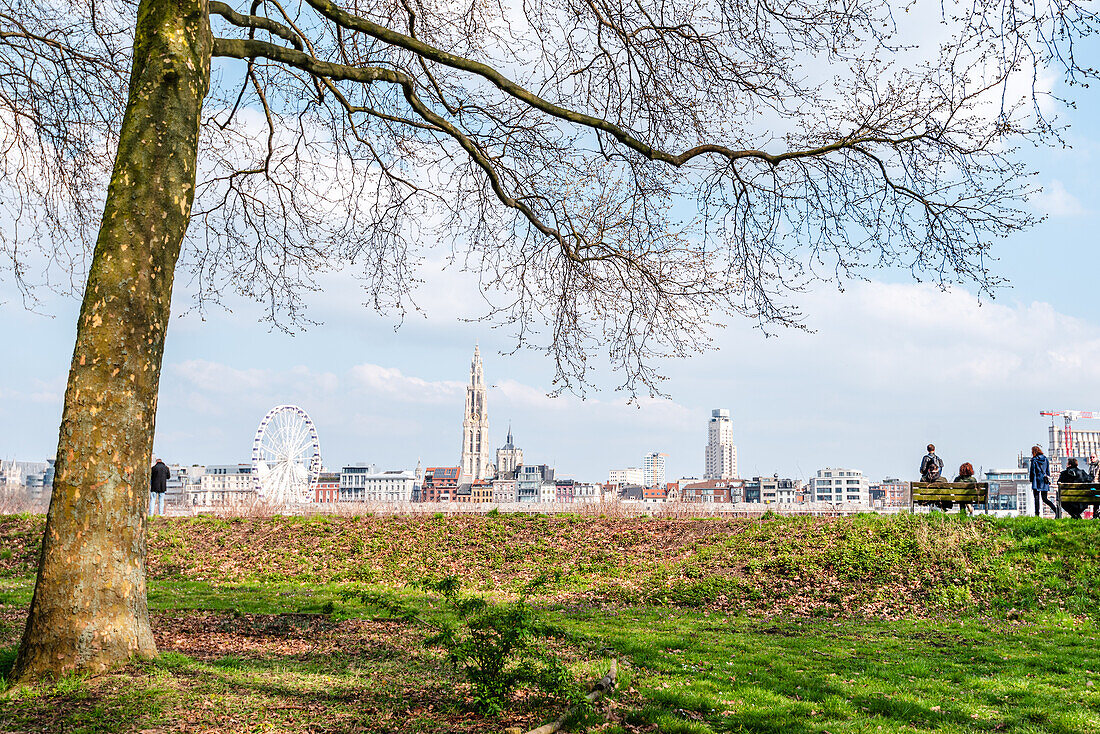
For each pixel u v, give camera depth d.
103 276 7.80
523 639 7.41
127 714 6.32
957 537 19.84
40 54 12.83
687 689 8.77
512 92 11.78
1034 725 7.84
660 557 21.55
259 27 10.88
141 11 8.63
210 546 23.41
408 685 7.99
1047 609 16.47
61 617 7.30
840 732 7.30
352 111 13.38
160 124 8.28
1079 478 23.12
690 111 13.36
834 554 19.67
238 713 6.57
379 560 22.14
